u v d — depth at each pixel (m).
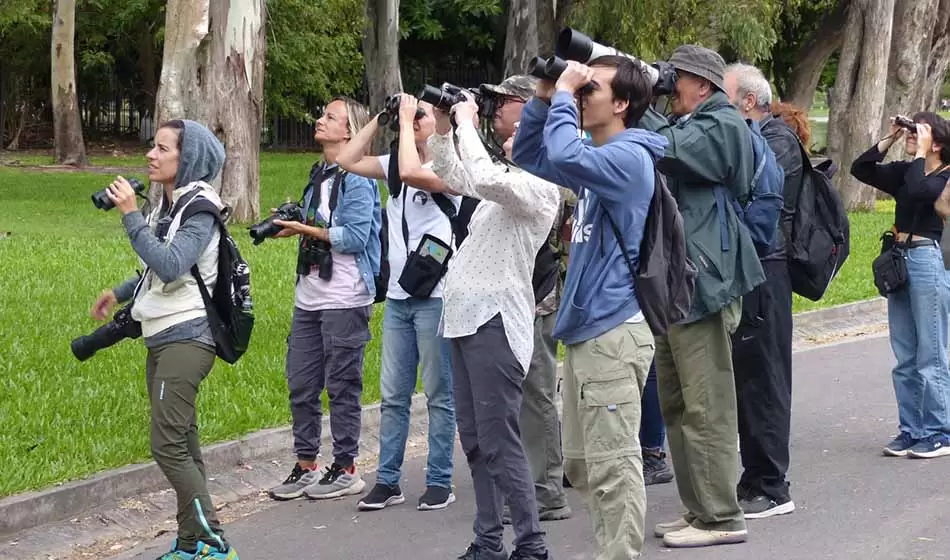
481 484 5.36
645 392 6.99
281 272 13.73
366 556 5.88
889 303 7.70
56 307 11.33
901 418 7.62
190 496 5.33
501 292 5.08
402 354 6.51
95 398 8.23
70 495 6.37
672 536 5.80
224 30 18.52
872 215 22.22
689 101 5.67
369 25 28.03
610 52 4.72
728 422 5.71
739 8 25.05
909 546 5.81
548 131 4.54
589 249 4.76
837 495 6.70
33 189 25.12
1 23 36.78
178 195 5.32
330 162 6.85
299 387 6.91
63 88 32.16
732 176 5.55
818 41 31.30
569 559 5.73
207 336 5.34
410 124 5.76
